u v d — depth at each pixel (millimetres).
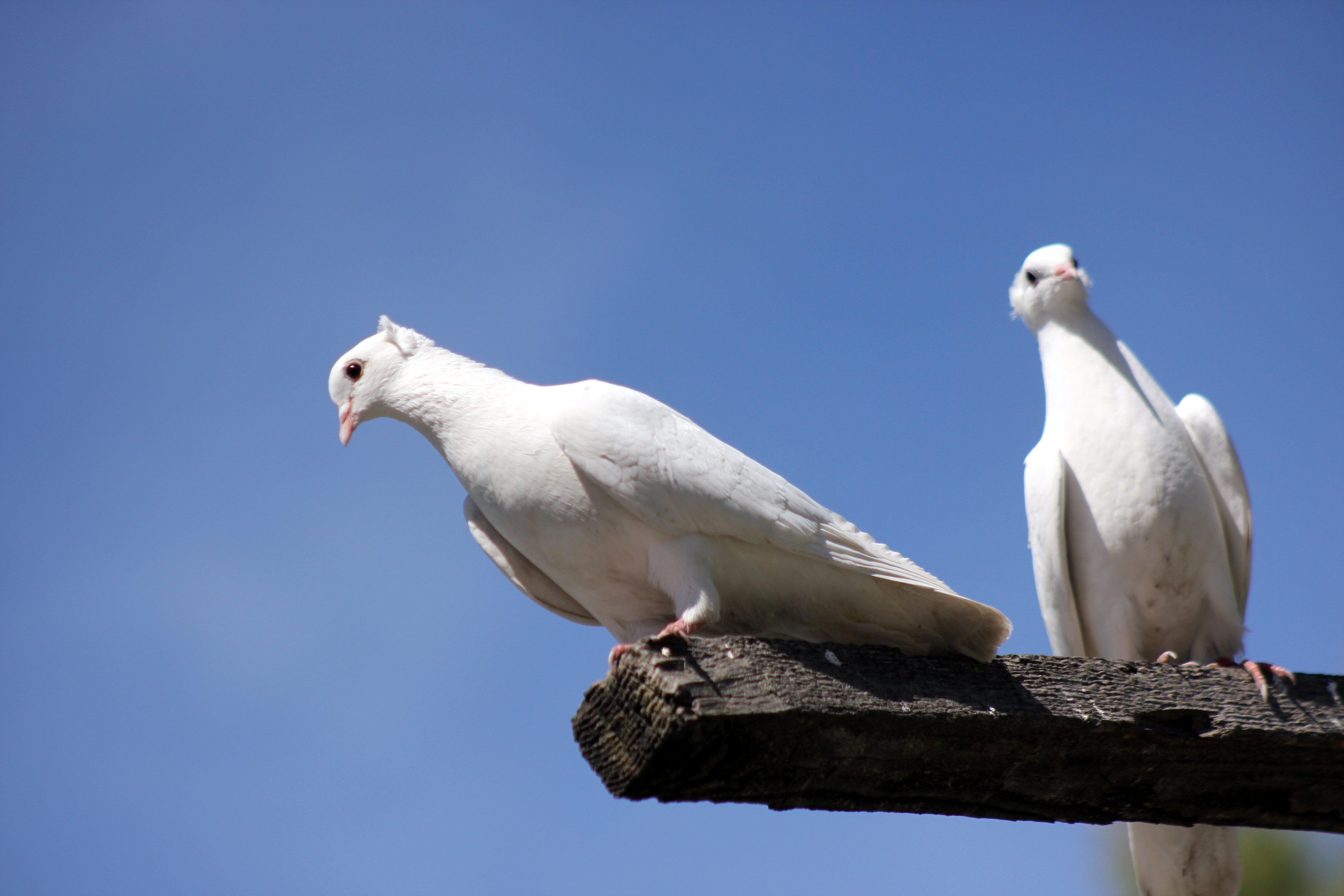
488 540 7117
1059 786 5926
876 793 5676
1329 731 5945
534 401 6719
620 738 5219
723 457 6289
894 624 6461
